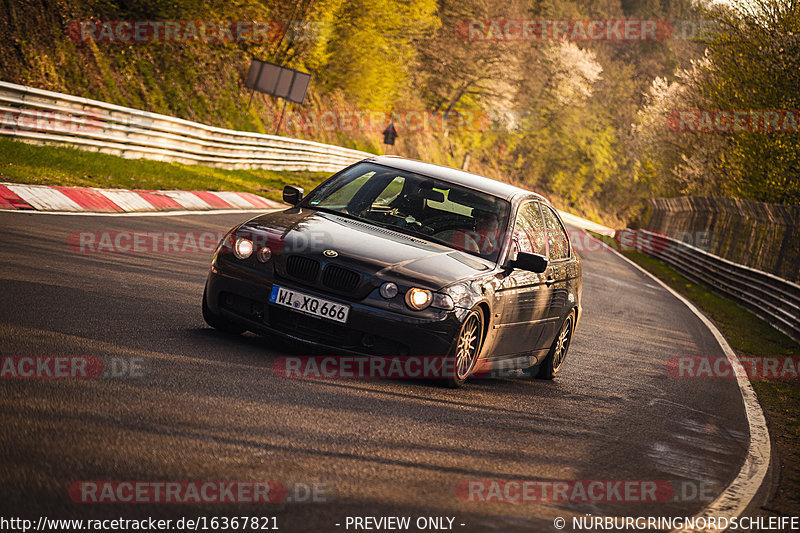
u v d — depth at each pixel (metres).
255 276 9.42
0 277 11.01
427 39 107.00
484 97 111.31
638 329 20.22
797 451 10.40
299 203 11.12
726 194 53.41
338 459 6.37
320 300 9.15
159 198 25.30
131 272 13.67
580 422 9.65
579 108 136.12
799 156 47.50
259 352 9.48
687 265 46.12
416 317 9.13
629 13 183.62
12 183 19.83
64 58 39.78
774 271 31.64
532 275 11.27
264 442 6.39
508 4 110.81
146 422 6.29
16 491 4.66
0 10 36.75
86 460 5.31
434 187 11.24
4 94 25.05
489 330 10.20
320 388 8.38
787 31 48.06
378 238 9.95
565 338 13.00
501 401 9.93
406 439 7.34
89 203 20.95
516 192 11.88
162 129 35.38
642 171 82.81
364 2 75.12
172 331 9.71
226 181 36.12
